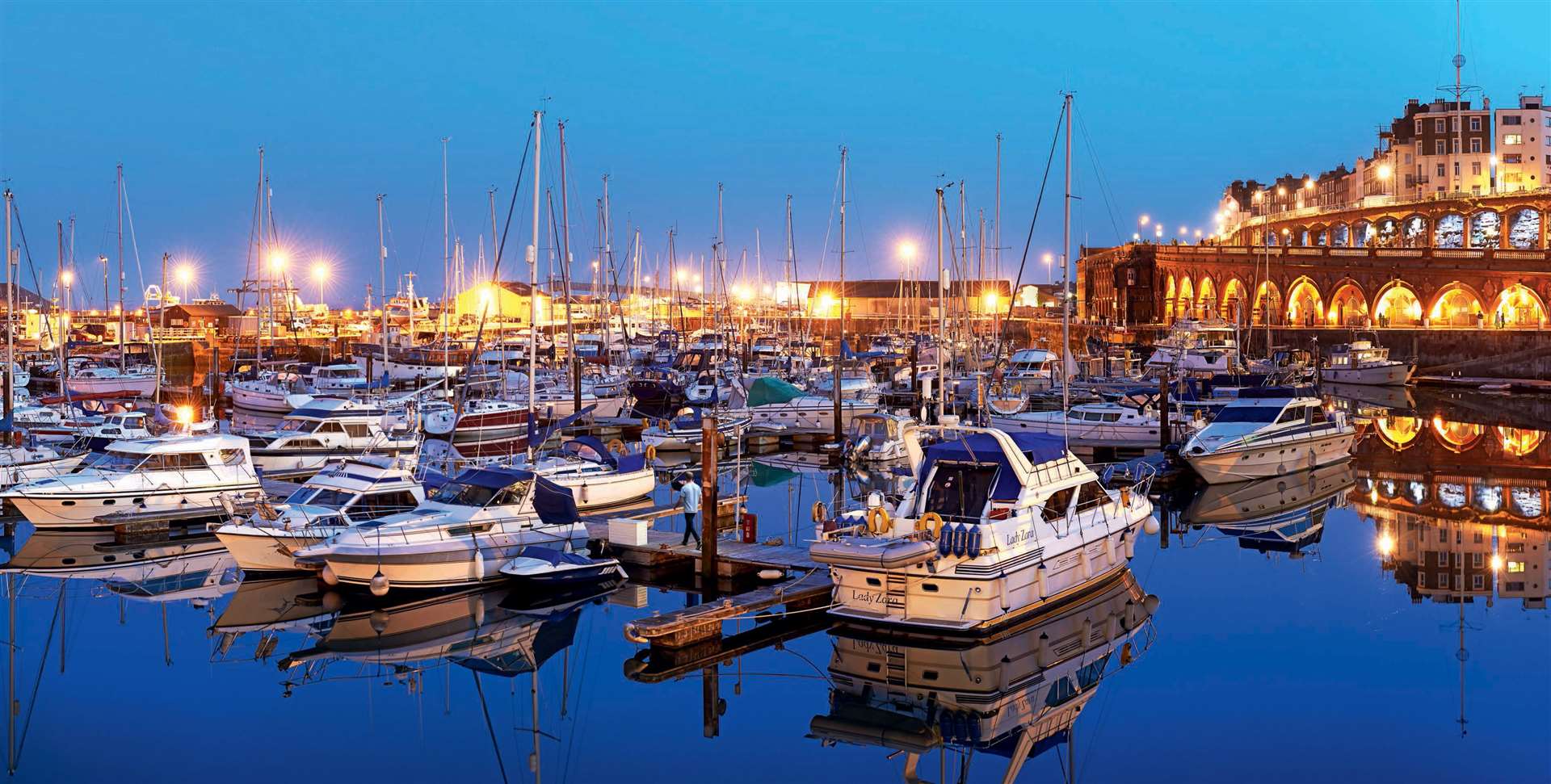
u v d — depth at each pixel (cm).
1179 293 11888
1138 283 12312
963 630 2173
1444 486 3972
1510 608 2527
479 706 2028
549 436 4241
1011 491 2300
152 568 2859
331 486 2744
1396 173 12794
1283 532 3278
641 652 2273
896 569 2158
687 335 10281
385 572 2505
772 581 2633
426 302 13250
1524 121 12344
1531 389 7531
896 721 1962
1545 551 3041
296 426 4184
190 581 2744
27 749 1839
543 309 13125
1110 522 2512
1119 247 13112
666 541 2833
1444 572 2830
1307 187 16962
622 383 6312
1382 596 2627
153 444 3139
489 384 6259
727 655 2252
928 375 6091
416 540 2534
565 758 1819
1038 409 5803
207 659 2239
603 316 7962
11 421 3850
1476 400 7038
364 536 2495
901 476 4206
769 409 5119
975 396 5509
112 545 3044
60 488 3038
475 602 2550
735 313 11894
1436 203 11225
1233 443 3912
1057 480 2394
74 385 6500
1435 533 3259
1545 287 8344
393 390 6297
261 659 2242
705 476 2591
